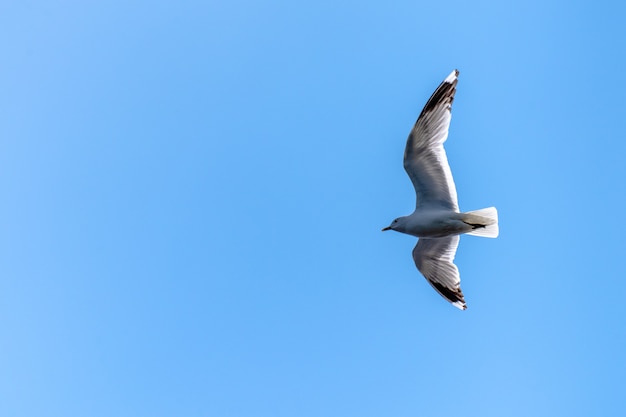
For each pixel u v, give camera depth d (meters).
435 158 12.88
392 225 13.42
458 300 14.16
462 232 13.01
